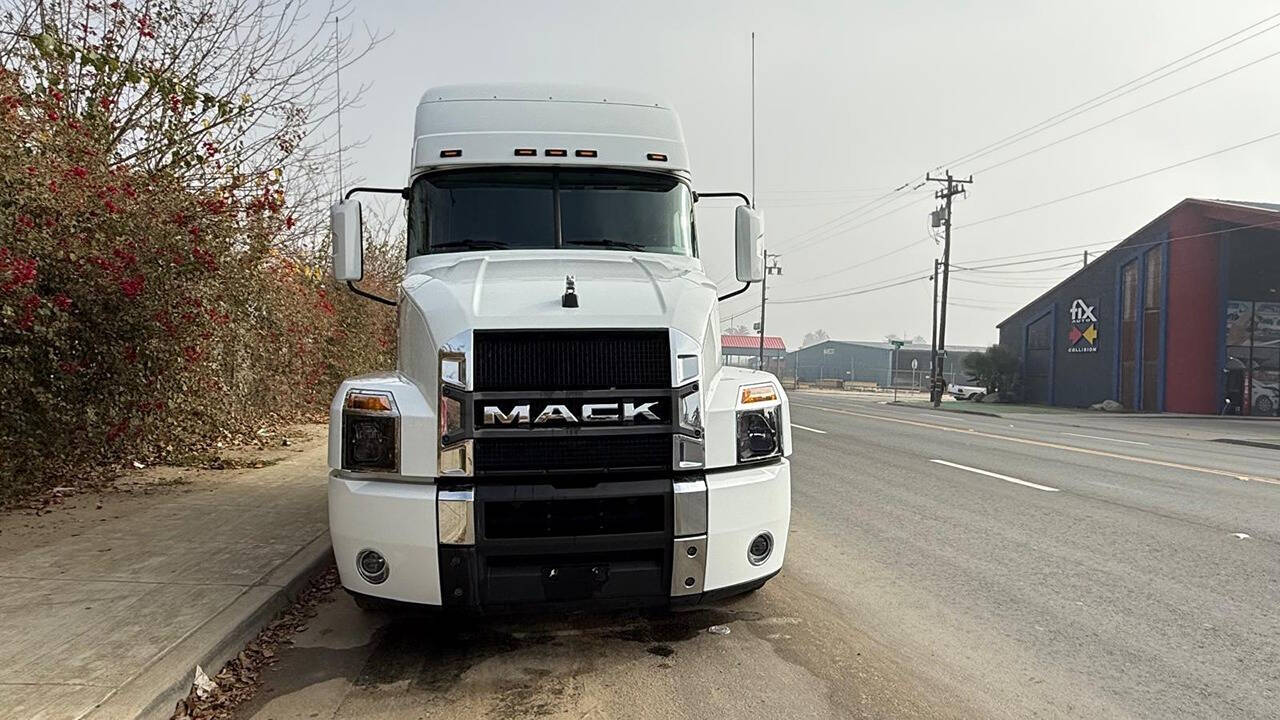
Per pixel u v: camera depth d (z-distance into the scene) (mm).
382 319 18031
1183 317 34656
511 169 5484
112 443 7902
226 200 8617
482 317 3850
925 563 6133
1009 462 11961
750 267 5766
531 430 3762
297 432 12734
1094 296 39656
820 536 7020
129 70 7875
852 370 100500
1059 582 5645
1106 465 11750
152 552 5492
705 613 4914
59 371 6805
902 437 15953
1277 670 4129
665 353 3895
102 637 3949
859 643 4461
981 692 3842
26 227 6102
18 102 6363
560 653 4270
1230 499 8852
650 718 3539
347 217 5383
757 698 3746
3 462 6680
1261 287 33719
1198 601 5234
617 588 3854
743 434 4094
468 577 3723
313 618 4766
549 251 5223
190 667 3650
